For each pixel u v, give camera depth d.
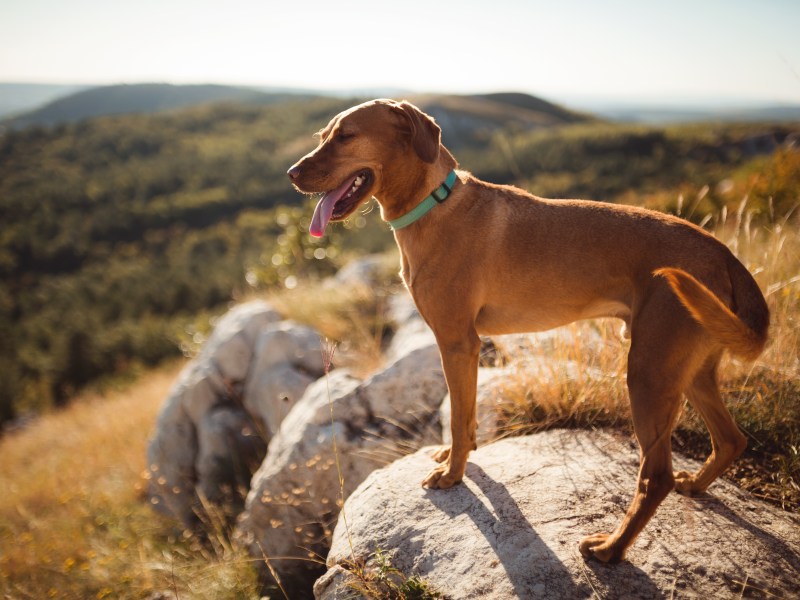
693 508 2.67
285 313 7.27
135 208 102.44
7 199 104.94
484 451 3.37
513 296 2.89
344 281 8.38
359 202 3.03
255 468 5.99
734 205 7.29
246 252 76.00
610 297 2.70
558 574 2.32
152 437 6.91
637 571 2.30
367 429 4.40
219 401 6.61
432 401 4.42
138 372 19.92
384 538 2.84
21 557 5.64
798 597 2.15
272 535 4.38
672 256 2.52
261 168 122.81
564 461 3.10
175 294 54.19
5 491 8.34
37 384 29.95
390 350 6.20
